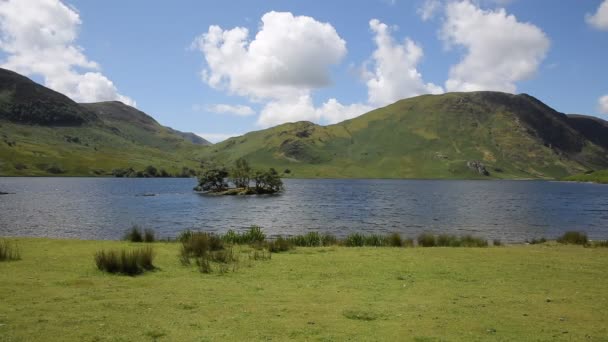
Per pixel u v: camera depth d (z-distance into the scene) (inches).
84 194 5128.0
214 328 450.9
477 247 1249.4
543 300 600.1
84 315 486.0
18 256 894.4
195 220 2760.8
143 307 528.4
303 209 3624.5
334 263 901.8
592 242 1362.0
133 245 1154.7
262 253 1030.4
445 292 646.5
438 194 6141.7
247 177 6220.5
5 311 490.9
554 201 4736.7
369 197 5354.3
